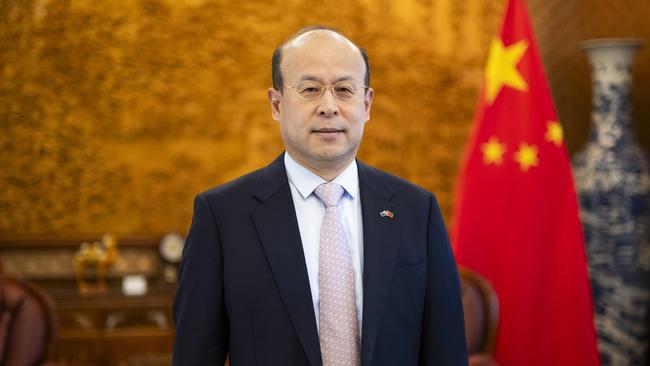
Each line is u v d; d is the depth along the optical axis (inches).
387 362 121.7
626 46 315.0
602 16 354.3
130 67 389.7
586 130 358.6
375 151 402.6
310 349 118.5
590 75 359.3
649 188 318.3
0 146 386.0
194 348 122.3
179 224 397.7
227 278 123.0
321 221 126.2
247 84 396.2
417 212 130.6
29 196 389.1
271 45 394.9
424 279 128.0
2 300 220.8
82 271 379.2
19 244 386.3
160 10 389.4
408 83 402.6
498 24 404.8
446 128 405.4
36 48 384.5
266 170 131.4
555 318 261.1
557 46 359.6
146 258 395.9
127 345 363.9
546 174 264.2
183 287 125.6
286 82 122.8
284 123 124.4
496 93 270.5
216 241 125.1
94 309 362.6
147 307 366.3
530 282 261.6
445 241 132.3
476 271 267.4
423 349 129.3
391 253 125.0
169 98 393.1
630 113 319.6
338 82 120.8
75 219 392.2
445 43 403.5
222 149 397.1
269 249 122.7
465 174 273.3
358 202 129.2
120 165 393.4
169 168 395.5
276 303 120.9
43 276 390.0
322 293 121.3
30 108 386.6
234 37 393.7
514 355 259.8
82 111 389.7
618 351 318.0
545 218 263.6
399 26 400.2
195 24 391.5
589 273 319.9
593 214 319.0
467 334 226.5
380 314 120.9
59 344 359.6
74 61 386.9
